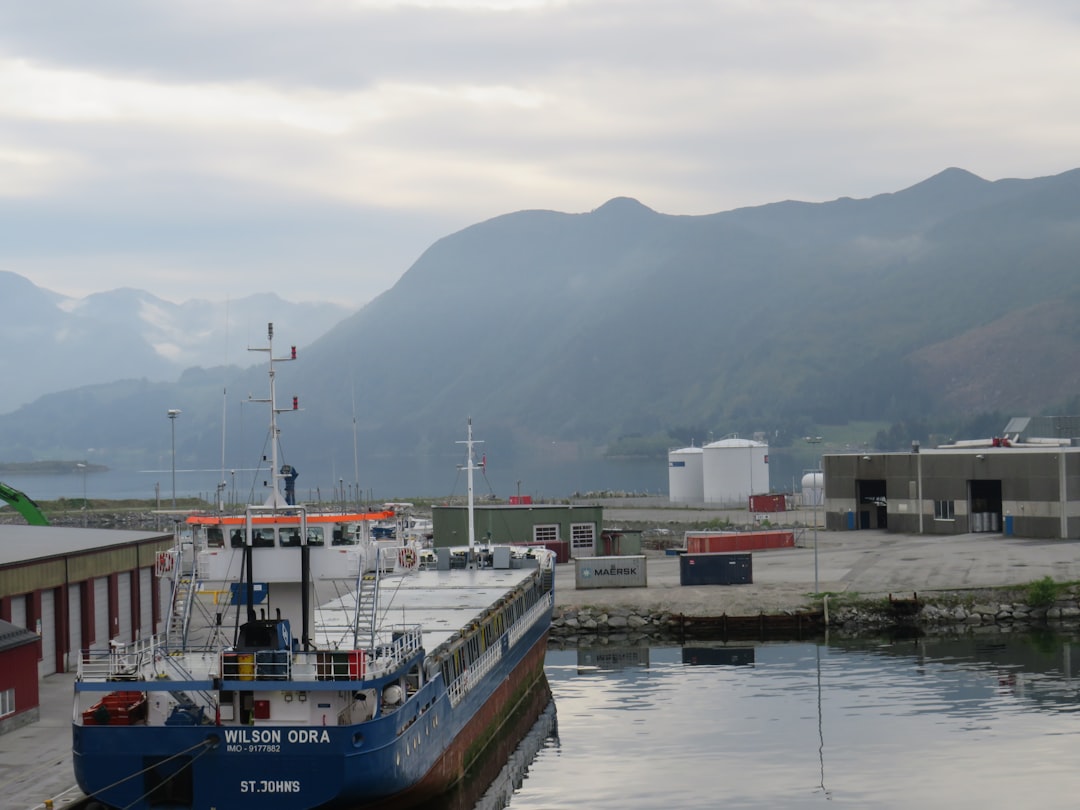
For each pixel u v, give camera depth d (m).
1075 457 120.06
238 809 39.91
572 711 68.56
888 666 79.12
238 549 45.78
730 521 168.00
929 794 51.00
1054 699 68.06
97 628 70.94
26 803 40.81
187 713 40.84
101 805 40.69
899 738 60.25
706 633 94.50
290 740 39.56
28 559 62.38
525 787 52.97
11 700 51.28
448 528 121.12
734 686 74.06
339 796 39.62
